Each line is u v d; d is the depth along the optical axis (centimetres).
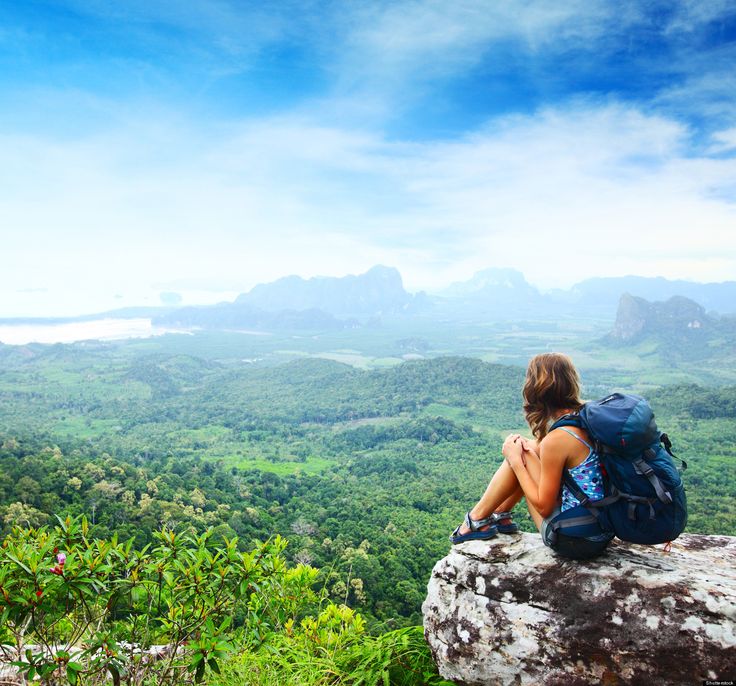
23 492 4481
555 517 277
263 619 331
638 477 254
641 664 251
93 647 250
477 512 321
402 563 4534
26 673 241
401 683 316
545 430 291
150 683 274
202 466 8088
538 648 274
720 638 240
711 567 285
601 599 267
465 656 292
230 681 289
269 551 328
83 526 283
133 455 10300
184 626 282
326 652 330
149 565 275
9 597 240
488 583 295
